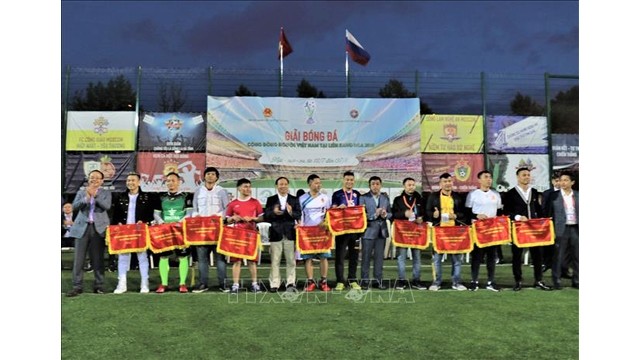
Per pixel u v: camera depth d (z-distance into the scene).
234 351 5.85
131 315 7.37
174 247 9.14
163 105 15.80
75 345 6.07
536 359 5.64
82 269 8.88
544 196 9.84
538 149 16.73
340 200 9.60
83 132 15.54
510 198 9.73
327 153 15.86
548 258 10.23
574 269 9.69
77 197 8.97
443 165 16.41
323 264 9.30
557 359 5.65
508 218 9.34
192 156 15.74
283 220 9.20
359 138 15.95
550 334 6.51
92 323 6.96
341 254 9.40
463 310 7.70
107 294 8.92
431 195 9.65
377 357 5.66
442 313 7.51
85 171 15.49
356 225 9.29
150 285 10.13
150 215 9.34
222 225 9.00
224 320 7.11
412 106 16.11
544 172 16.73
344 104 15.95
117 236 8.92
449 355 5.74
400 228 9.62
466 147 16.53
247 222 9.20
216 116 15.62
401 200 9.80
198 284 9.98
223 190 9.49
